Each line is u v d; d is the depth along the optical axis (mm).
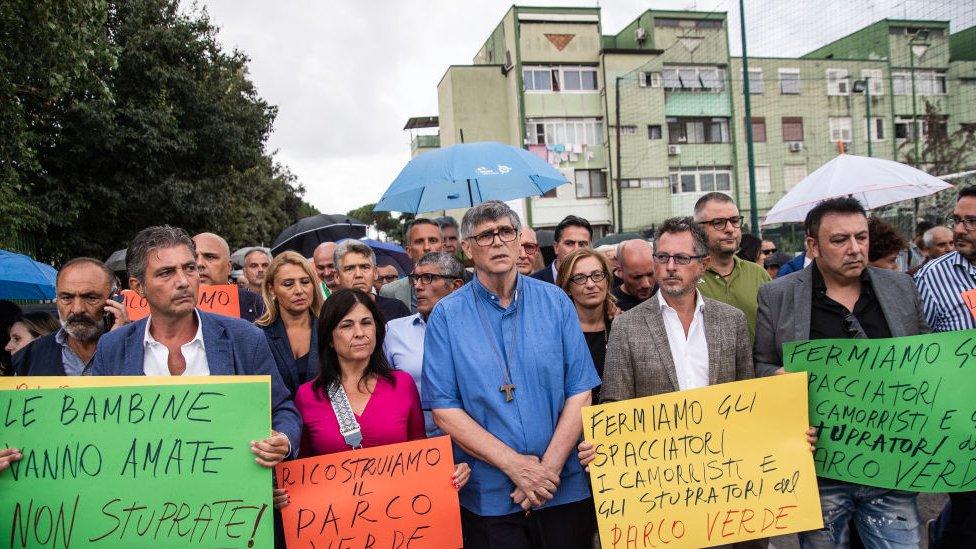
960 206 3143
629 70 30688
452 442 2910
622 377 2904
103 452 2354
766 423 2705
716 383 2832
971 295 2896
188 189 15633
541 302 2770
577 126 31062
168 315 2492
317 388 2873
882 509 2750
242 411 2445
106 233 15539
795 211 5969
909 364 2604
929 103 25953
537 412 2619
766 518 2654
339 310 2824
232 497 2391
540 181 5668
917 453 2578
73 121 13375
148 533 2338
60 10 8180
